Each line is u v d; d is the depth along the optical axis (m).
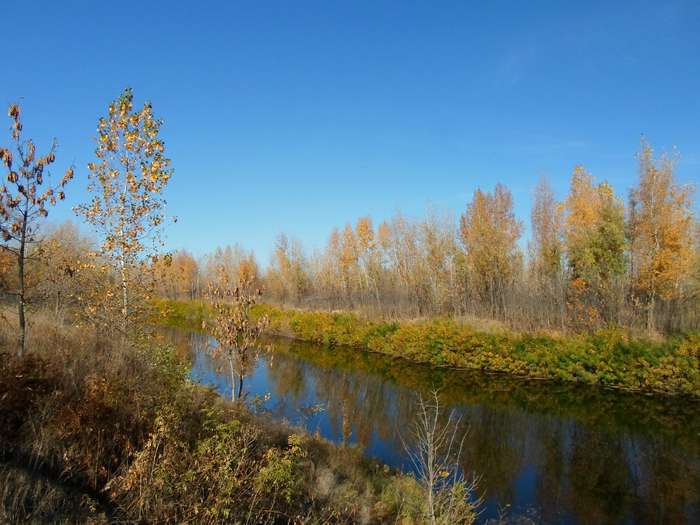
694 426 16.84
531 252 36.69
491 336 27.59
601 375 22.36
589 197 30.86
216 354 14.18
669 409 18.84
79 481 6.76
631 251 28.27
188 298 58.91
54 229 20.55
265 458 8.17
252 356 14.39
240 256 66.50
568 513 10.82
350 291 50.53
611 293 27.61
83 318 11.42
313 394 21.20
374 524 8.66
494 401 20.52
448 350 28.48
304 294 58.91
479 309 35.75
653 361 21.09
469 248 38.50
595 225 29.27
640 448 14.91
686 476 12.84
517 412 18.89
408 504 9.58
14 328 10.70
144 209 11.09
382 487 10.42
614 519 10.59
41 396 7.66
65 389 8.08
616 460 13.94
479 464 13.53
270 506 7.55
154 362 10.04
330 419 17.34
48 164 8.45
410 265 42.97
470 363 27.14
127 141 10.78
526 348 25.47
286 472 7.67
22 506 5.58
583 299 29.08
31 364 7.85
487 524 10.09
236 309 13.59
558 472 13.07
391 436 15.54
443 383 23.97
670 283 25.88
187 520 6.34
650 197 26.81
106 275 11.27
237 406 11.23
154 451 6.96
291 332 41.38
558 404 19.94
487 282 37.09
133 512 6.38
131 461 7.23
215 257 66.56
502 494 11.73
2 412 7.07
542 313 30.59
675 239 25.78
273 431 11.01
